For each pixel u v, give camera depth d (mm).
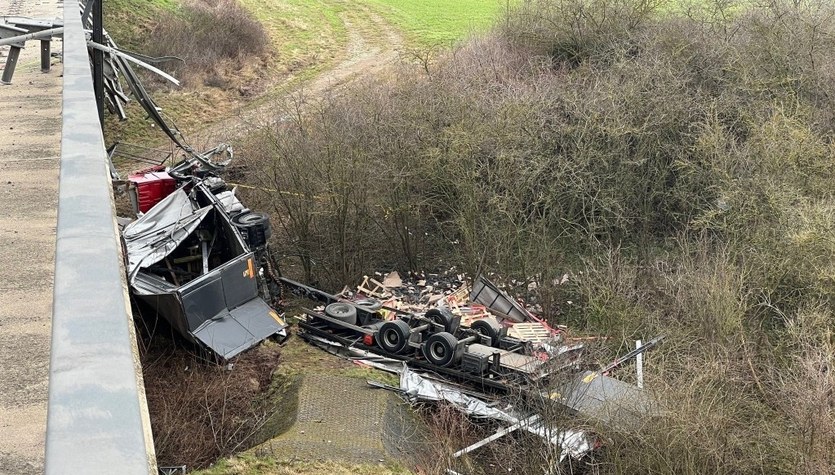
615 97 22891
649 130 22297
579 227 22672
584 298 20609
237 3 43625
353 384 15797
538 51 30156
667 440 12508
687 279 18562
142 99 25188
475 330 17781
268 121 25547
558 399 14008
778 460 13609
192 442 14594
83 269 2074
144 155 29578
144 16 38000
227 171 26219
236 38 39531
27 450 5250
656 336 17516
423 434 14797
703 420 12891
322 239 23172
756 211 19188
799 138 20172
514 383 15141
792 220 18297
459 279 22188
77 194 2617
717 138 21016
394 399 15484
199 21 39281
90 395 1520
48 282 7668
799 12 25484
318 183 21359
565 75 27078
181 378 16438
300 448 13312
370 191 21734
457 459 13742
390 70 34500
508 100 22875
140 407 1535
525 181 20969
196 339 16406
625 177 22125
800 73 23688
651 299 19719
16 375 6090
